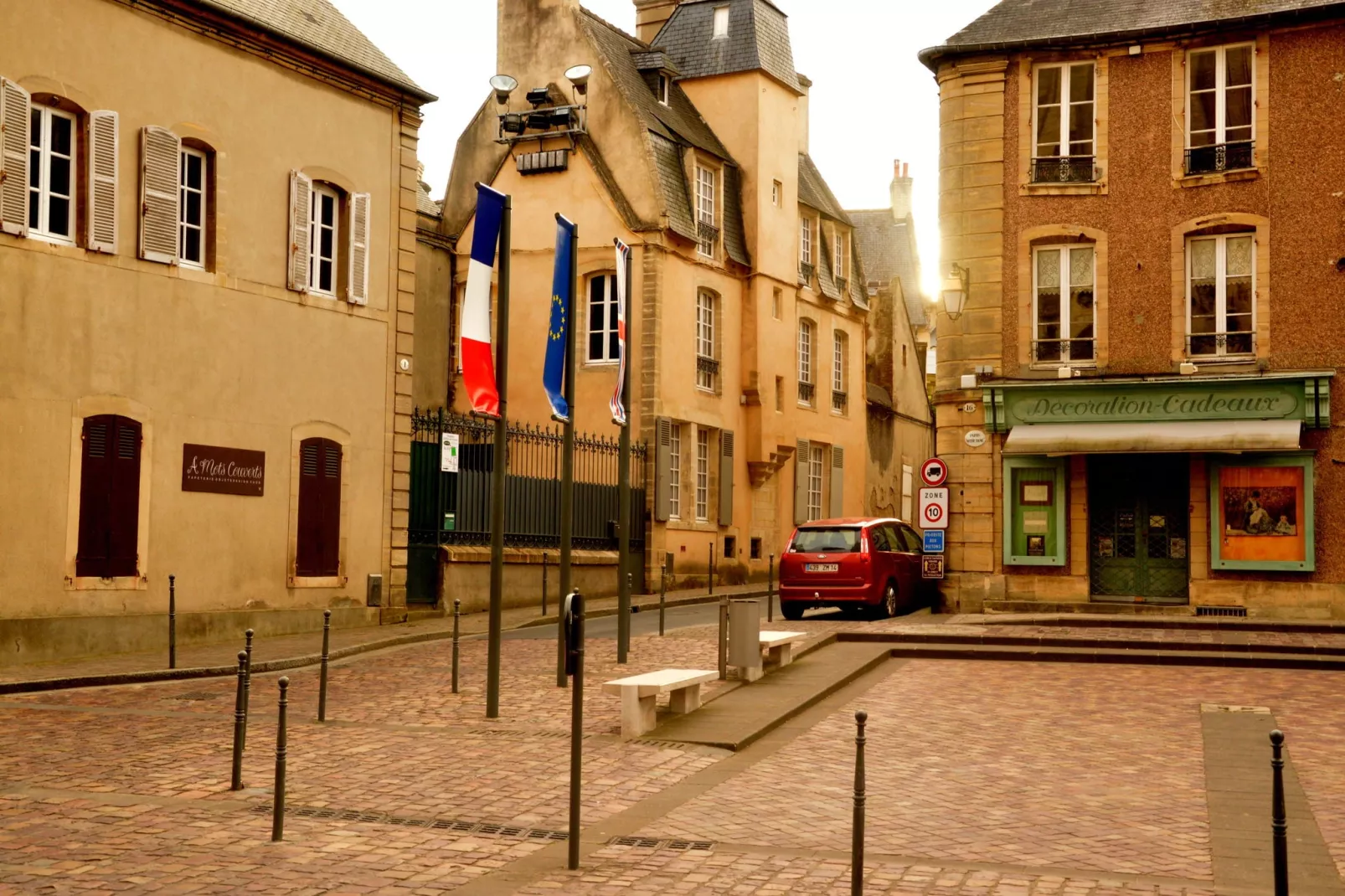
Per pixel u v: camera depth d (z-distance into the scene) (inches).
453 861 347.3
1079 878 338.0
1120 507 991.6
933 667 731.4
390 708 587.8
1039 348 1007.6
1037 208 1007.0
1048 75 1014.4
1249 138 963.3
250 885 321.7
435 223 1389.0
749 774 463.5
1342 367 932.0
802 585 982.4
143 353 796.0
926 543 990.4
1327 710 591.2
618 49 1418.6
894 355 1979.6
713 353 1413.6
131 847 353.7
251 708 591.5
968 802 423.8
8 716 560.7
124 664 714.8
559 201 1336.1
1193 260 977.5
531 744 506.9
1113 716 577.9
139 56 800.9
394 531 970.7
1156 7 994.7
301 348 902.4
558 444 1205.7
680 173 1362.0
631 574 1270.9
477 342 567.2
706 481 1406.3
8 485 723.4
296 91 904.9
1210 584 953.5
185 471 818.2
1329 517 931.3
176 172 819.4
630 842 368.8
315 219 932.0
